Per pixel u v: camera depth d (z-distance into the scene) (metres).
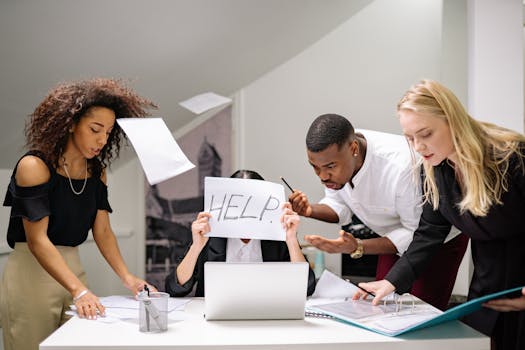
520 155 1.30
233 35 2.81
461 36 3.10
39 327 1.66
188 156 3.79
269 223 1.49
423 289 1.90
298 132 3.74
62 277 1.51
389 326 1.22
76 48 2.18
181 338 1.16
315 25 3.25
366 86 3.69
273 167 3.75
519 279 1.40
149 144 1.46
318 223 3.58
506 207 1.33
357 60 3.69
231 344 1.11
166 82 2.88
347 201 1.99
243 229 1.48
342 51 3.70
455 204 1.42
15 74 2.10
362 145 1.78
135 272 3.72
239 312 1.31
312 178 3.73
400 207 1.81
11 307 1.65
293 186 3.74
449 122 1.27
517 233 1.38
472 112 2.38
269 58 3.41
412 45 3.66
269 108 3.74
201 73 3.05
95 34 2.16
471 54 2.39
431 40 3.64
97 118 1.58
